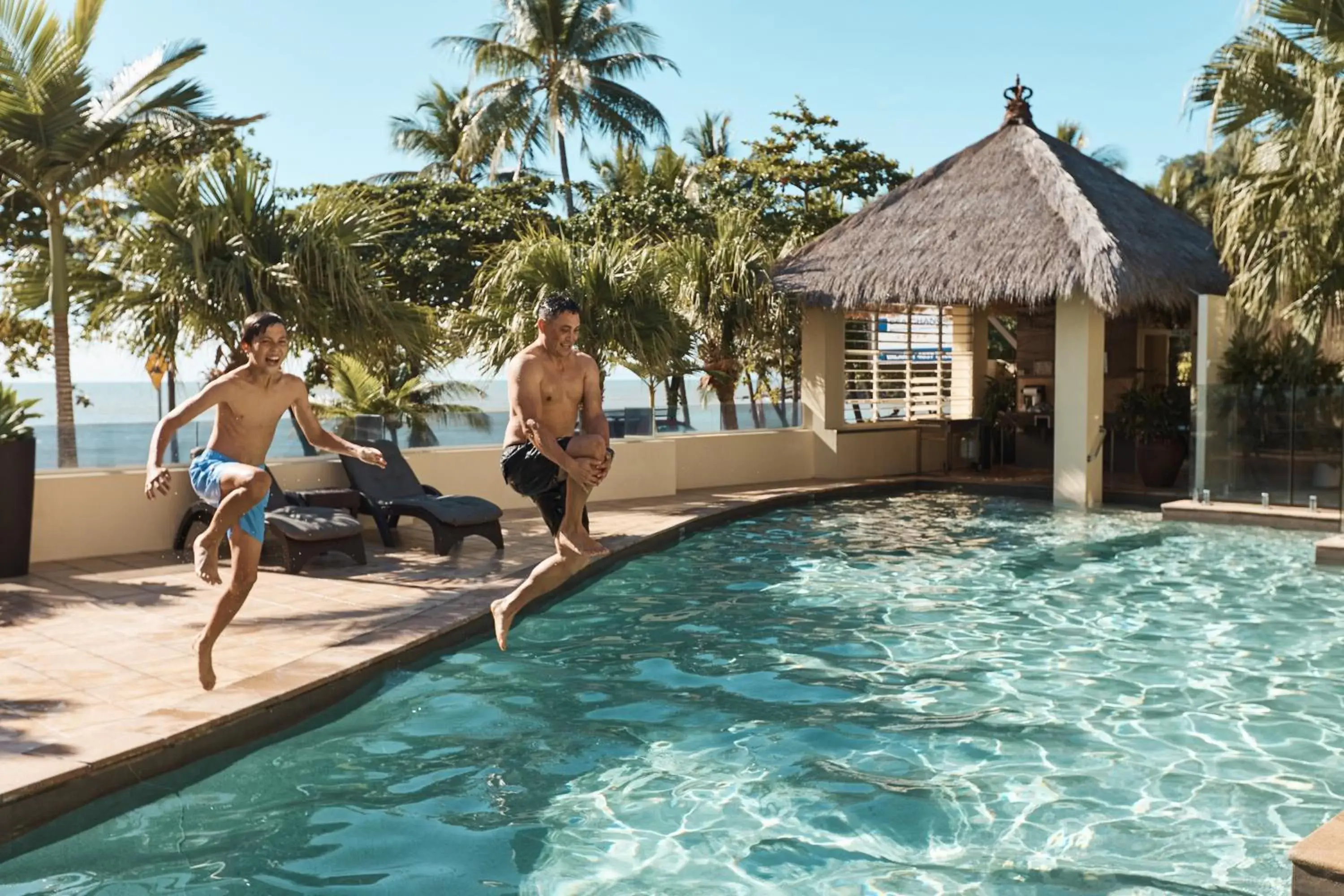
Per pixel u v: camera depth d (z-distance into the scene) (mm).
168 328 9789
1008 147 15117
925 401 17469
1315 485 11711
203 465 4965
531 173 34281
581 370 4895
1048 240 13086
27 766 3980
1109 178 16297
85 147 10797
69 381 11195
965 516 12672
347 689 5457
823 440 15852
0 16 9836
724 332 15906
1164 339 17031
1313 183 11289
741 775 4625
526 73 31734
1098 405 13289
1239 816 4188
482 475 11641
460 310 13242
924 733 5168
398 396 12586
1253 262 12188
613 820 4148
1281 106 12031
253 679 5203
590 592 8383
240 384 5082
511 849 3879
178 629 6254
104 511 8789
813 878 3672
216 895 3488
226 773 4582
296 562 8086
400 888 3568
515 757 4816
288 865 3730
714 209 22078
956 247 13977
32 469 7934
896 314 16922
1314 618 7547
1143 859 3805
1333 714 5441
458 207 24969
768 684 5977
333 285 9969
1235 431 12203
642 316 12695
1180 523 12031
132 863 3725
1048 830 4062
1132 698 5723
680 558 9859
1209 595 8320
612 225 21734
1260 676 6152
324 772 4602
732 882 3637
